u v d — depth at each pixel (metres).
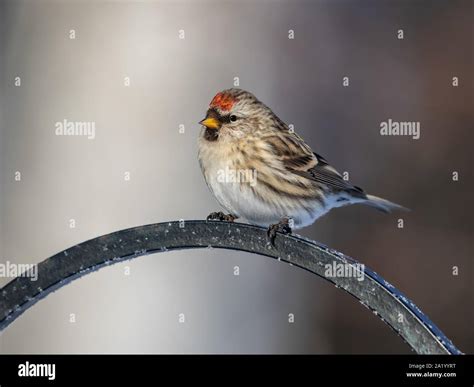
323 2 18.25
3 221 13.98
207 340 13.47
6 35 14.57
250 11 15.48
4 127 14.32
